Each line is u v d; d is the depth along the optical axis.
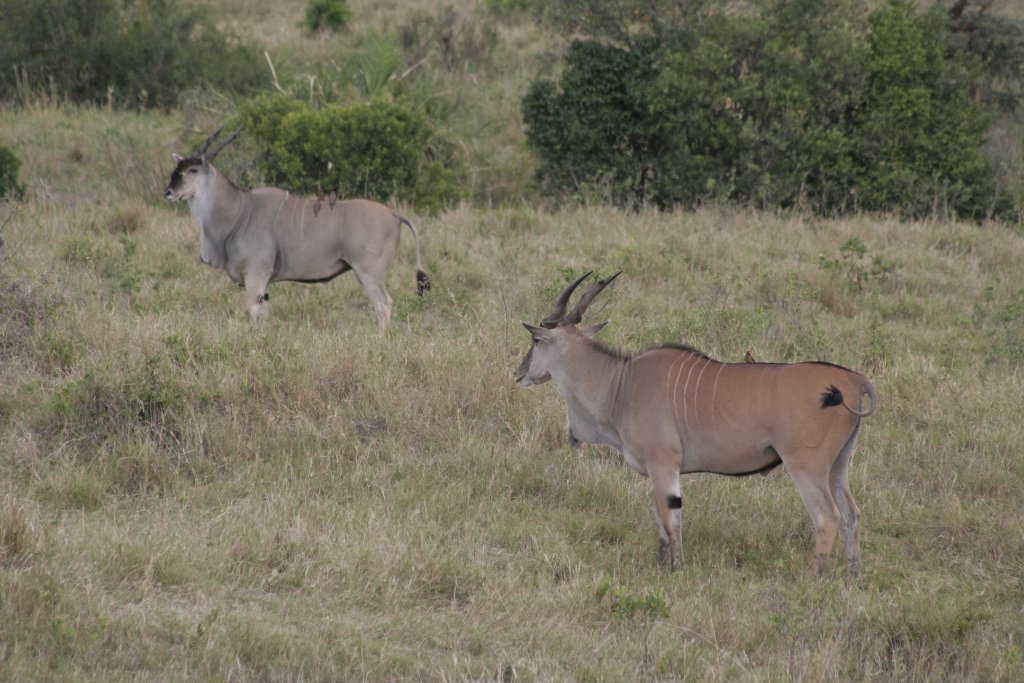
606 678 20.00
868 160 65.81
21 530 21.70
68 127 69.56
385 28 90.56
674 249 50.66
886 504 28.70
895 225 58.28
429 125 67.69
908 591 24.39
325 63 82.88
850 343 40.06
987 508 28.83
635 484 29.45
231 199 38.16
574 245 51.62
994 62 80.06
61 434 28.09
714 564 25.69
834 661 20.67
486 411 31.67
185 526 24.62
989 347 40.47
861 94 66.12
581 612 22.53
